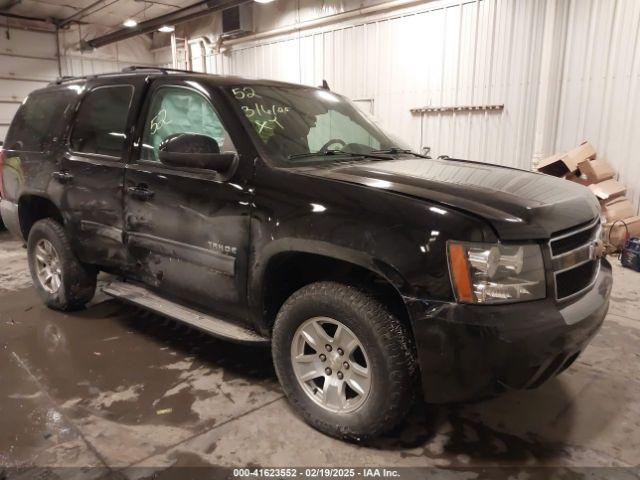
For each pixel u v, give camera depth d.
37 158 3.58
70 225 3.35
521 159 6.53
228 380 2.75
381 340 1.96
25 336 3.34
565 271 1.99
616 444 2.20
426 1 7.05
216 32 11.06
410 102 7.58
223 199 2.41
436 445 2.18
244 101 2.62
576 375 2.81
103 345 3.20
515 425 2.34
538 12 6.04
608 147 5.77
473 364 1.78
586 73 5.82
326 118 2.94
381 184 2.09
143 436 2.23
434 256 1.81
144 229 2.85
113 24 13.09
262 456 2.10
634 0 5.33
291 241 2.14
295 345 2.28
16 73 12.27
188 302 2.81
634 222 5.24
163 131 2.83
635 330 3.40
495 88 6.61
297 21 9.07
